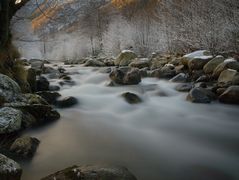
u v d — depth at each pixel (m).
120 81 7.79
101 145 3.87
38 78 7.25
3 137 3.77
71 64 15.73
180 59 9.66
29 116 4.48
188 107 5.67
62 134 4.22
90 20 25.88
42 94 5.93
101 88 7.48
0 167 2.47
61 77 8.98
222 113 5.20
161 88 7.14
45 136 4.10
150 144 3.94
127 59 12.47
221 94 5.73
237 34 10.66
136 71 7.87
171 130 4.54
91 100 6.28
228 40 10.87
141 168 3.22
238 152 3.66
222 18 11.62
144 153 3.63
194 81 7.55
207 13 13.30
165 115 5.33
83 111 5.62
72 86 7.93
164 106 5.87
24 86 5.93
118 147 3.81
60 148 3.71
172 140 4.09
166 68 8.72
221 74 6.79
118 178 2.52
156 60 10.92
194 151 3.71
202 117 5.12
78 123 4.81
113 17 25.44
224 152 3.66
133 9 25.05
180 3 15.84
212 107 5.49
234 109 5.29
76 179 2.47
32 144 3.55
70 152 3.60
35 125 4.48
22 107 4.48
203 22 12.62
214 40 11.62
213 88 6.21
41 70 9.71
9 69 5.87
